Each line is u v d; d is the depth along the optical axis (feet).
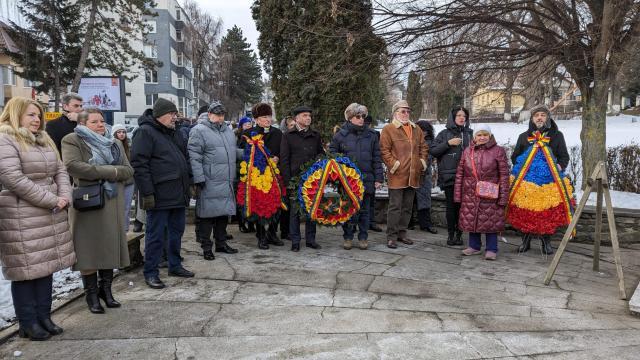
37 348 11.59
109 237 13.56
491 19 28.86
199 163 18.61
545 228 19.84
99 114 14.08
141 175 15.23
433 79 34.35
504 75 33.06
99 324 12.94
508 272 18.06
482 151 19.63
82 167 13.20
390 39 30.73
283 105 33.71
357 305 14.21
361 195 20.54
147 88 169.99
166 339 11.98
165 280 16.66
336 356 11.02
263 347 11.51
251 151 20.67
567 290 16.06
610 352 11.24
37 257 11.61
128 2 86.79
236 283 16.30
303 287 15.87
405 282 16.52
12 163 11.11
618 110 138.82
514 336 12.10
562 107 103.81
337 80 30.40
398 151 21.17
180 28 186.19
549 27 31.65
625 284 17.02
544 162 19.98
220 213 19.10
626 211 23.20
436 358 10.93
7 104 11.67
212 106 19.13
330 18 30.83
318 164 20.53
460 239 22.43
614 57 27.50
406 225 22.33
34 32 83.10
